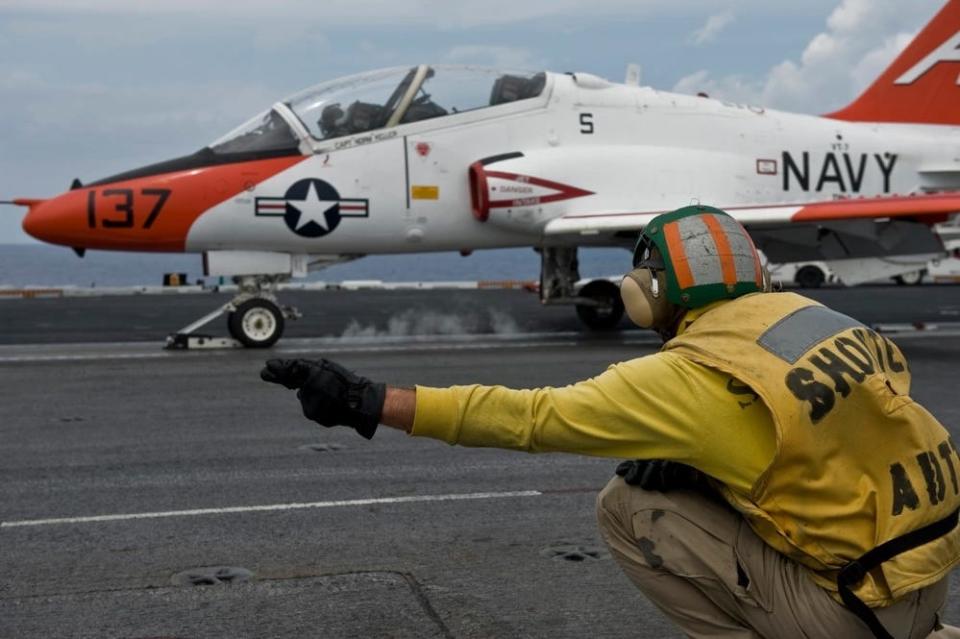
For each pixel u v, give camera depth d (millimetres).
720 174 14656
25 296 26703
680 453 2385
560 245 14695
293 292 28094
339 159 13039
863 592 2309
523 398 2412
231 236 12750
